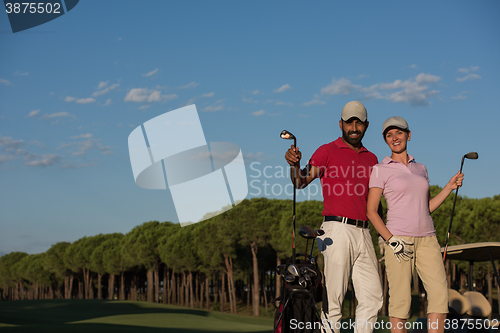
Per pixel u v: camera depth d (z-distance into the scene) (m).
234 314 43.69
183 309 41.12
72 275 85.56
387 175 4.22
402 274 4.17
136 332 17.70
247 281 53.75
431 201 4.54
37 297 103.69
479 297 5.21
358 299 4.21
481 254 5.25
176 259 51.28
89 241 79.12
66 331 15.63
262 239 41.28
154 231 60.38
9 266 111.94
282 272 3.91
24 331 14.77
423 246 4.19
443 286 4.08
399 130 4.34
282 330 3.78
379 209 4.49
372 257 4.23
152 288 63.34
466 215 23.80
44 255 99.50
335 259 4.09
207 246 46.06
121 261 67.38
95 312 35.25
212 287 75.50
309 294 3.74
